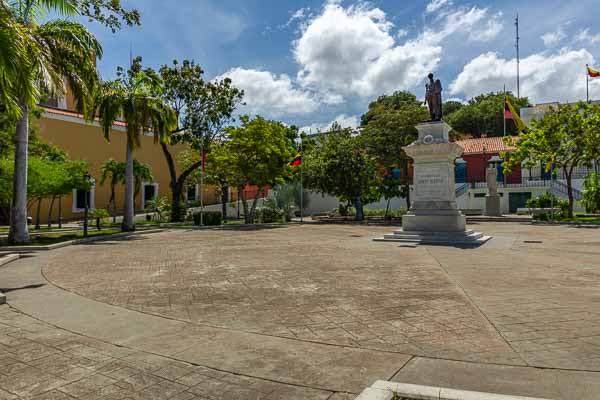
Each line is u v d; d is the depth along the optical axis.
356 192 32.88
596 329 4.75
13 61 8.69
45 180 21.38
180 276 8.70
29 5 13.81
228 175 29.39
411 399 3.08
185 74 31.95
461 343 4.37
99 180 39.41
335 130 42.06
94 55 17.69
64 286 7.77
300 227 26.42
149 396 3.30
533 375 3.54
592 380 3.43
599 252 11.83
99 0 15.67
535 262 9.93
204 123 32.88
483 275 8.24
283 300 6.42
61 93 12.81
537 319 5.16
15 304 6.37
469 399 2.98
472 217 32.84
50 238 17.91
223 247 14.63
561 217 28.20
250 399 3.22
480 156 44.97
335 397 3.23
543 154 28.41
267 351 4.24
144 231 23.33
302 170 33.56
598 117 26.02
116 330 5.02
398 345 4.35
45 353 4.28
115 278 8.57
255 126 28.28
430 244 14.08
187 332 4.91
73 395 3.33
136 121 23.34
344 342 4.47
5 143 23.00
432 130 16.47
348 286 7.39
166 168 45.75
